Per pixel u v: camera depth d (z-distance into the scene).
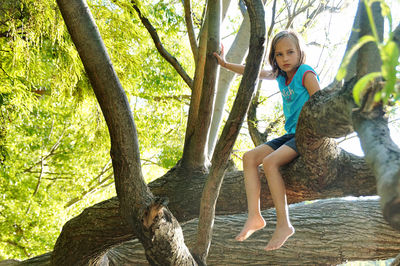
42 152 12.72
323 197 3.39
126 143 3.31
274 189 3.18
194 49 4.35
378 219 4.79
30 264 5.14
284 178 3.36
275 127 7.78
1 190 11.51
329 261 4.86
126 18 7.58
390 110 1.67
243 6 6.85
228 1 5.33
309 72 3.29
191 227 5.18
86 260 4.45
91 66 3.22
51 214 11.18
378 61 1.92
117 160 3.35
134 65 8.12
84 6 3.24
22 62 7.04
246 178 3.35
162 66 10.23
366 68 1.94
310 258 4.88
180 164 4.13
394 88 0.97
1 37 6.92
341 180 3.22
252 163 3.37
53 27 6.34
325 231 4.87
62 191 13.86
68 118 12.42
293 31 3.47
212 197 3.28
